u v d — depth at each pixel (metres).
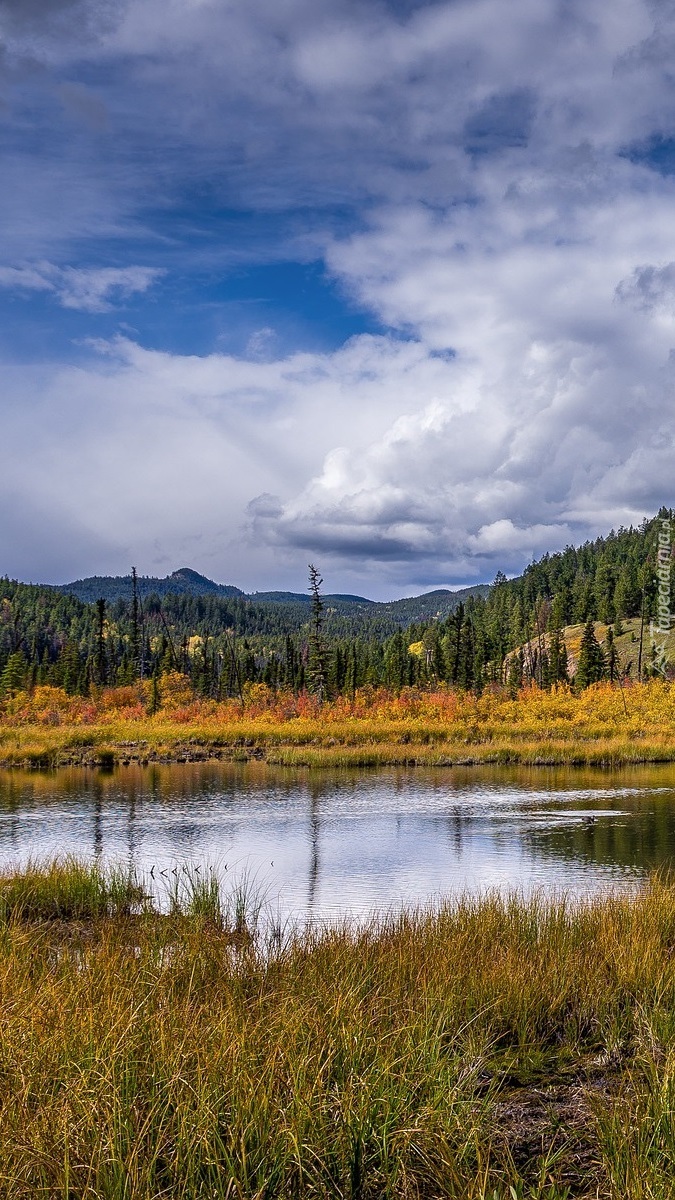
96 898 13.84
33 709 69.31
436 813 26.42
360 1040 5.92
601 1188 4.67
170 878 16.66
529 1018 7.53
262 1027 6.22
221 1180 4.40
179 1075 5.00
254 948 9.46
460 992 7.73
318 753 43.97
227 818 25.73
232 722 64.00
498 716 60.25
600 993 7.89
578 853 19.73
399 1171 4.65
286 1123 4.79
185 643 129.12
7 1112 4.79
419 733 52.34
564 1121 5.78
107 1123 4.66
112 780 36.78
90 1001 6.57
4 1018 6.08
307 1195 4.55
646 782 34.66
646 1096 5.40
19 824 24.81
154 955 8.66
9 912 12.61
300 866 18.25
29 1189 4.26
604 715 58.94
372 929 10.47
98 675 92.94
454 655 105.88
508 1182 4.69
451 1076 5.66
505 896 14.73
